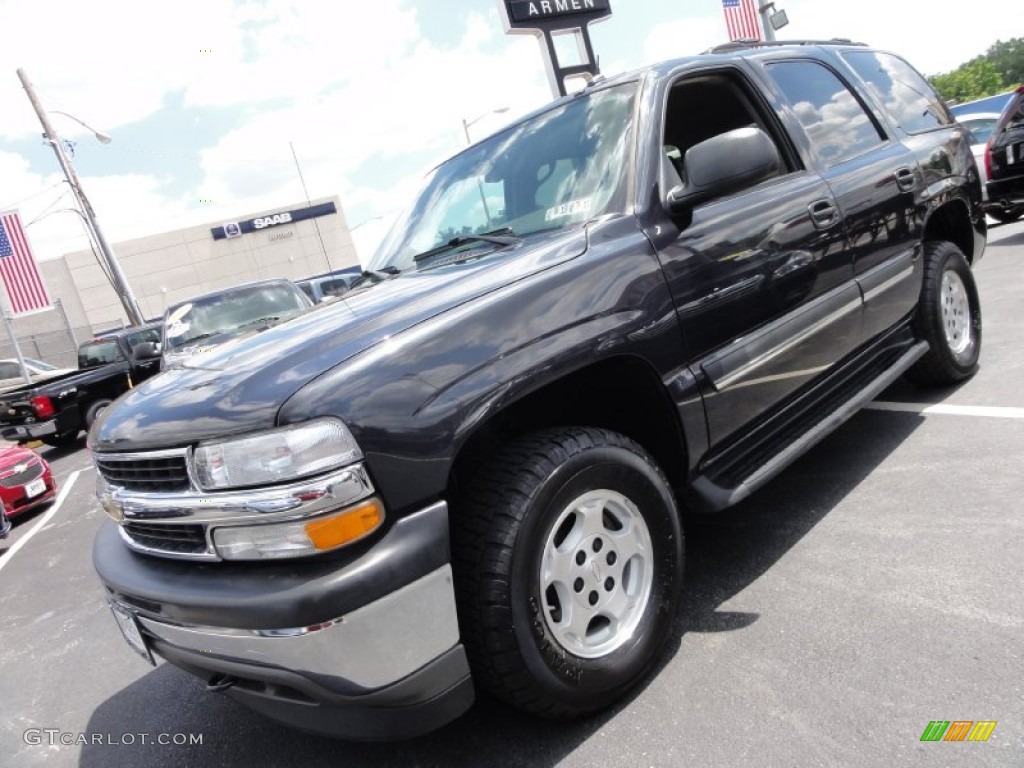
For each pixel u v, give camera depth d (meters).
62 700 3.35
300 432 1.74
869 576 2.66
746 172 2.40
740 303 2.69
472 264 2.49
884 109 4.07
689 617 2.67
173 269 41.06
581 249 2.35
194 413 1.93
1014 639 2.17
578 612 2.14
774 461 2.80
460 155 3.54
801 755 1.91
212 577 1.89
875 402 4.52
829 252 3.17
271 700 1.94
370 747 2.37
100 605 4.57
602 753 2.08
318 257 43.75
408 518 1.82
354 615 1.72
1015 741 1.81
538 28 10.34
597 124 2.85
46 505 8.31
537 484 2.01
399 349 1.91
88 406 12.06
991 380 4.38
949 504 3.05
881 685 2.10
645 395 2.47
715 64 3.09
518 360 2.03
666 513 2.36
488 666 1.97
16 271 17.84
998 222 10.76
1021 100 8.09
